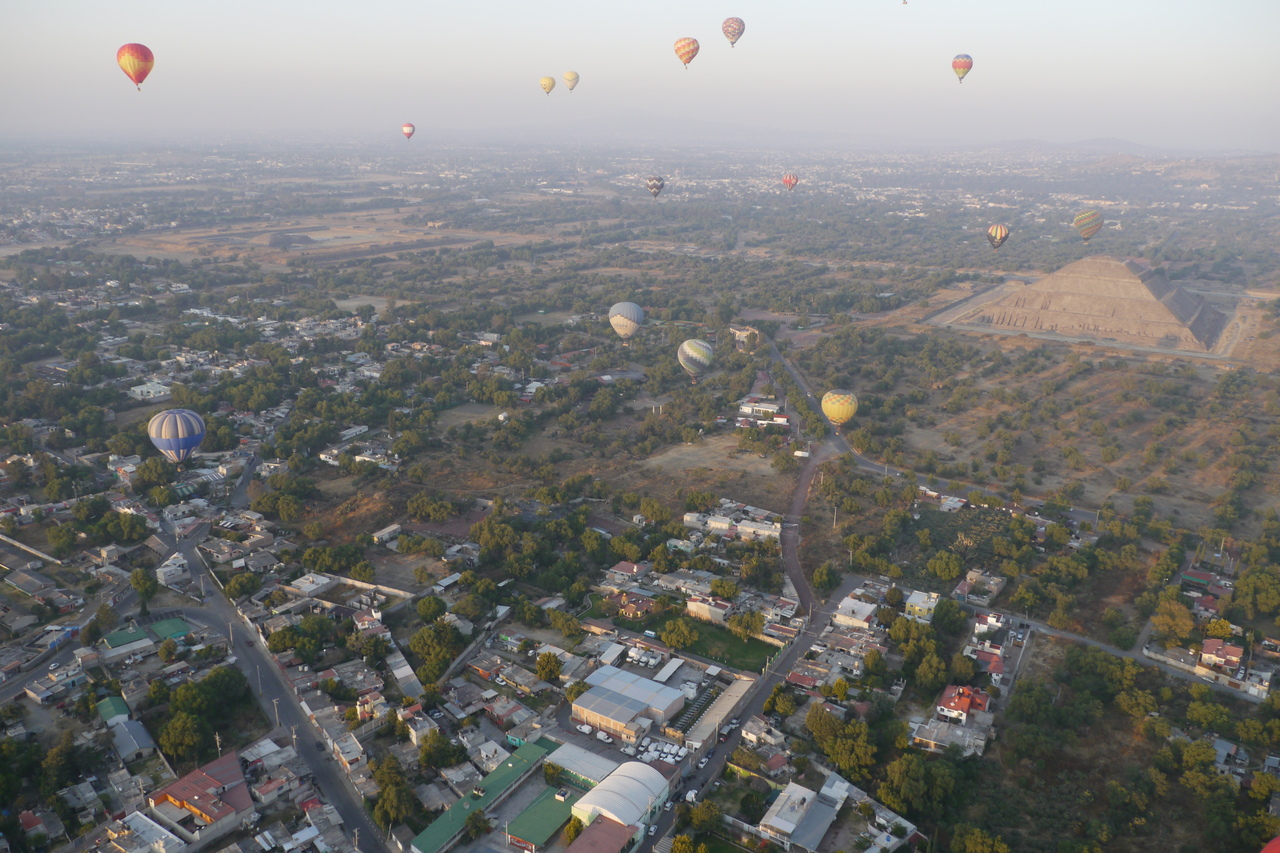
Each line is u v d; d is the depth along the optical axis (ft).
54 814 489.67
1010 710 583.17
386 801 484.33
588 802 482.69
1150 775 513.04
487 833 480.64
